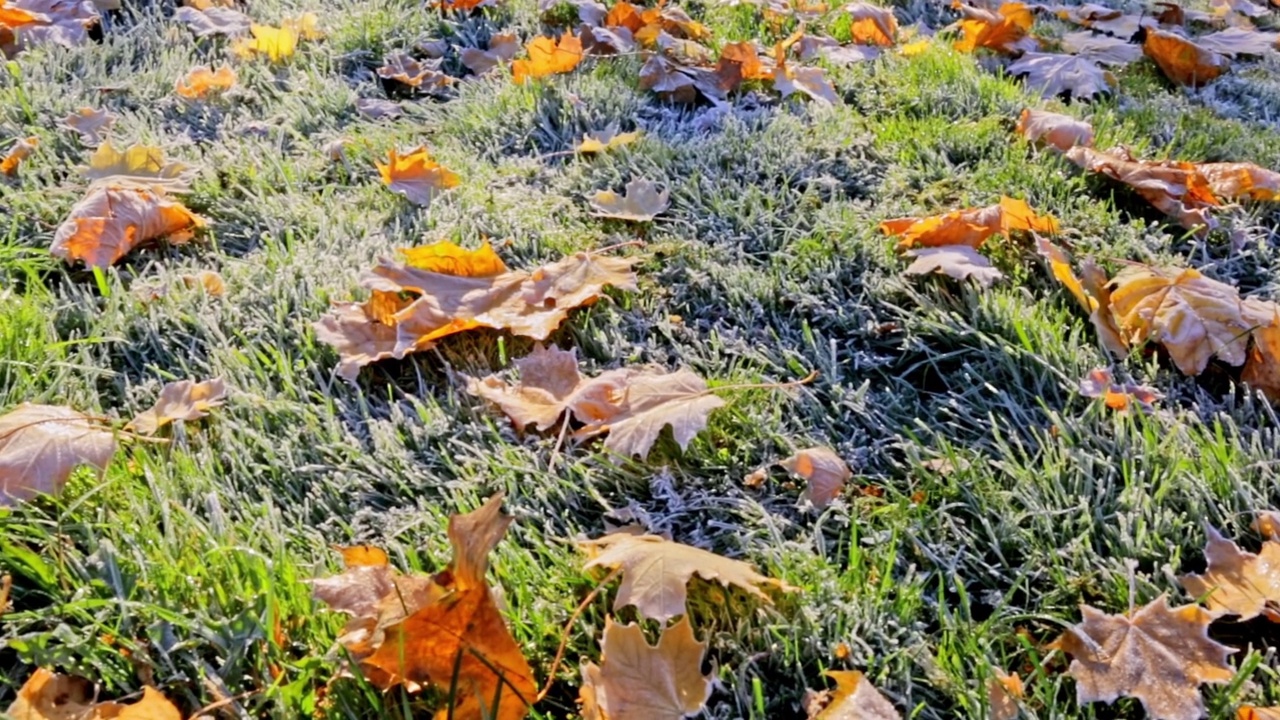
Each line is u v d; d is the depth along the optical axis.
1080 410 0.86
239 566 0.72
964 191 1.04
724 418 0.84
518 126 1.15
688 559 0.71
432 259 0.92
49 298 0.91
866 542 0.77
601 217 1.02
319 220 1.00
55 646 0.68
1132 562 0.74
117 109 1.15
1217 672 0.69
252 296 0.92
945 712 0.69
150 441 0.80
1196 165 1.08
